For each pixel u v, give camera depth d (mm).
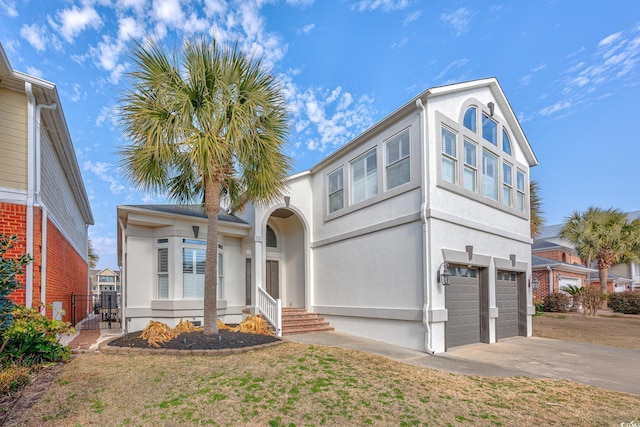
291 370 6668
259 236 13516
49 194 10000
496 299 12281
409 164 10555
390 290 10820
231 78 8766
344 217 13195
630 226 23875
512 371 7707
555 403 5594
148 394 5375
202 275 12703
